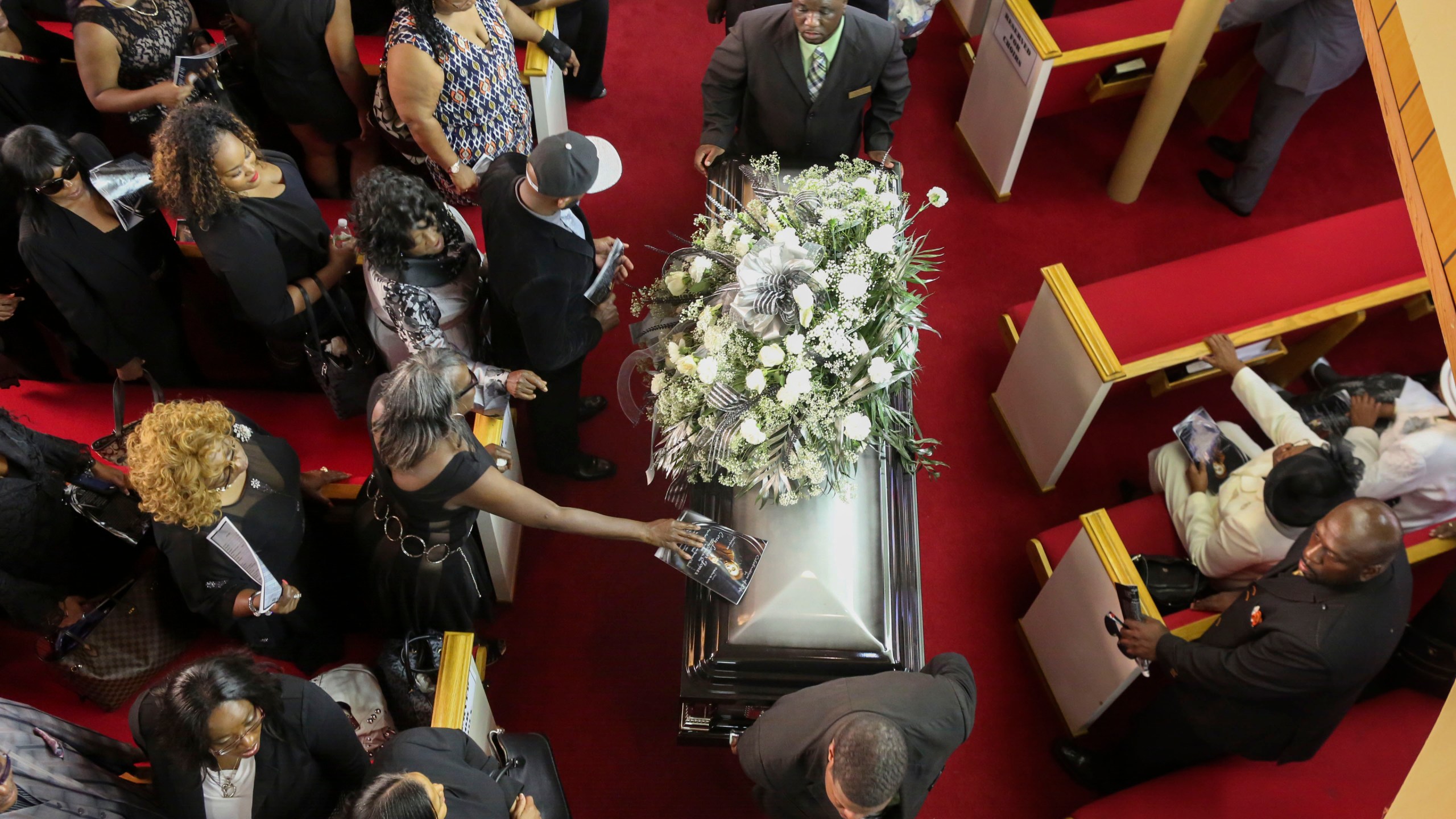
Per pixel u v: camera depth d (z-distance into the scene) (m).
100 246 2.66
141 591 2.56
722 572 2.58
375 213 2.42
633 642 3.51
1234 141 4.88
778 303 2.48
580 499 3.79
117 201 2.62
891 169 3.42
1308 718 2.49
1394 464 2.97
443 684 2.56
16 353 3.27
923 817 3.21
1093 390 3.30
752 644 2.54
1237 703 2.56
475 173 3.14
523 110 3.26
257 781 2.00
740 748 2.37
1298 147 4.92
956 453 4.01
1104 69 4.12
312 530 2.73
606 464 3.82
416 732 2.14
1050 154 4.84
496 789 2.16
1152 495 3.61
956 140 4.86
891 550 2.70
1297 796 2.70
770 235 2.77
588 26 4.38
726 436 2.56
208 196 2.37
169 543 2.24
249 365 3.30
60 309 2.77
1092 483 3.94
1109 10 4.34
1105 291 3.62
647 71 5.00
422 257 2.57
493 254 2.61
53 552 2.41
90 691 2.54
